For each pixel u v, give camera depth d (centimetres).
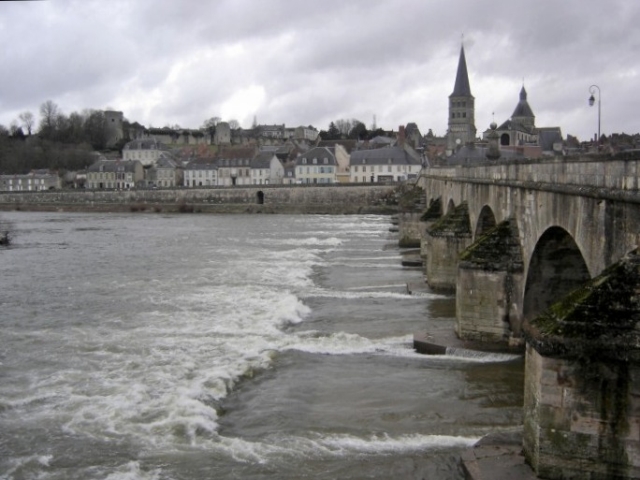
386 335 3022
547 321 1491
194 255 6094
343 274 4872
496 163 3084
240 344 2850
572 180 1897
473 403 2197
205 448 1866
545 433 1484
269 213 13975
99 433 1953
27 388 2317
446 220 4097
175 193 14938
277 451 1845
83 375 2452
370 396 2261
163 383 2350
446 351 2725
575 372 1434
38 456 1820
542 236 2281
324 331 3095
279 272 4950
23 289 4291
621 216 1538
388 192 13750
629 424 1413
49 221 11512
